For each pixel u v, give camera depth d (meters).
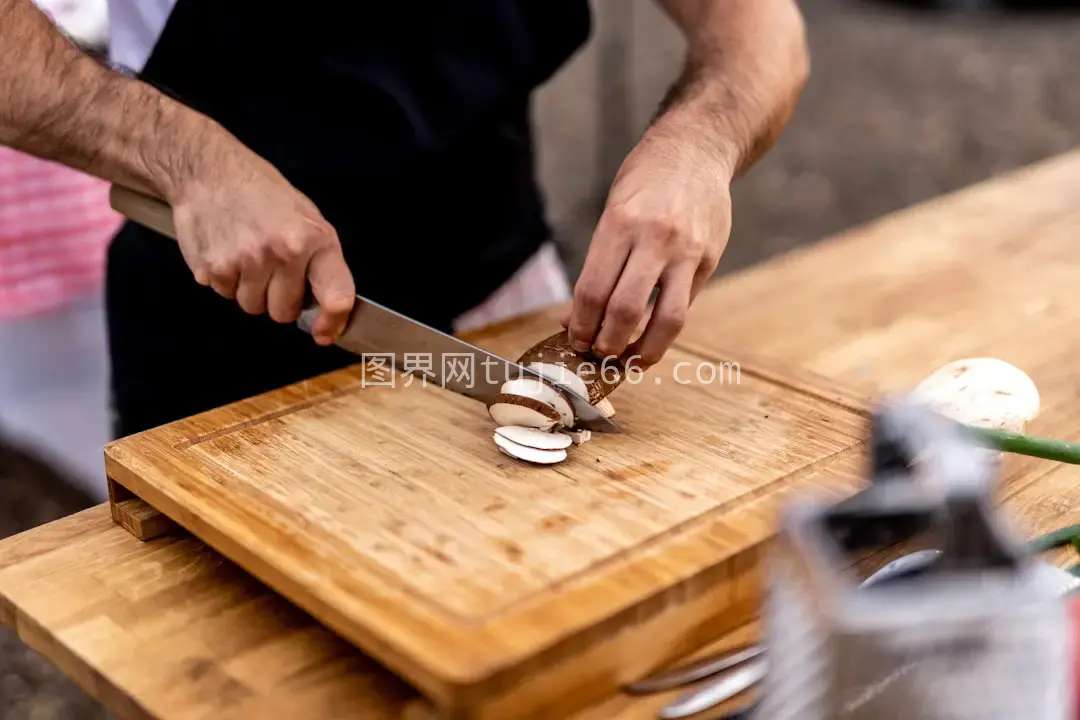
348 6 1.17
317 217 0.94
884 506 0.55
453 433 0.93
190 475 0.85
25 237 1.74
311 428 0.93
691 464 0.87
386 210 1.24
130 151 0.95
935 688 0.52
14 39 0.91
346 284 0.93
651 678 0.72
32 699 1.83
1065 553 0.81
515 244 1.37
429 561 0.74
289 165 1.19
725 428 0.93
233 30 1.15
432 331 0.94
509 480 0.85
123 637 0.76
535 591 0.70
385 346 0.97
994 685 0.52
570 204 3.35
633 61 4.11
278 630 0.77
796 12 1.19
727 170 0.98
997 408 0.87
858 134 3.88
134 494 0.89
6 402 2.08
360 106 1.19
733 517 0.79
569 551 0.75
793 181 3.57
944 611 0.50
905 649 0.51
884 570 0.61
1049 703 0.53
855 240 1.45
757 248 3.16
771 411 0.96
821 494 0.82
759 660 0.70
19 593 0.80
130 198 1.01
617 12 3.36
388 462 0.88
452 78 1.21
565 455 0.88
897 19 5.05
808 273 1.35
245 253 0.91
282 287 0.93
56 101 0.93
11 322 2.00
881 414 0.61
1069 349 1.15
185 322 1.28
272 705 0.70
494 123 1.26
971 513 0.53
